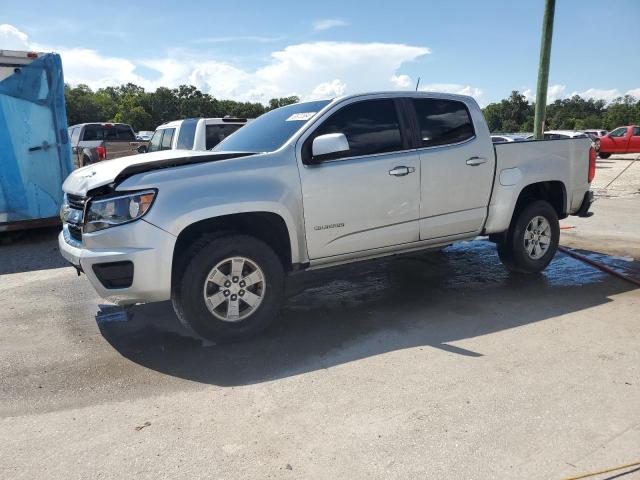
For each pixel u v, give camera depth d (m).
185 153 4.58
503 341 4.11
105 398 3.39
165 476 2.58
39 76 8.64
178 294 4.04
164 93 101.81
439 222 5.08
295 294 5.51
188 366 3.84
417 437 2.85
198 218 3.92
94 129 18.61
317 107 4.80
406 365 3.73
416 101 5.03
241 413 3.15
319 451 2.75
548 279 5.84
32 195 8.80
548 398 3.21
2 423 3.12
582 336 4.17
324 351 4.04
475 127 5.30
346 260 4.75
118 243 3.85
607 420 2.96
